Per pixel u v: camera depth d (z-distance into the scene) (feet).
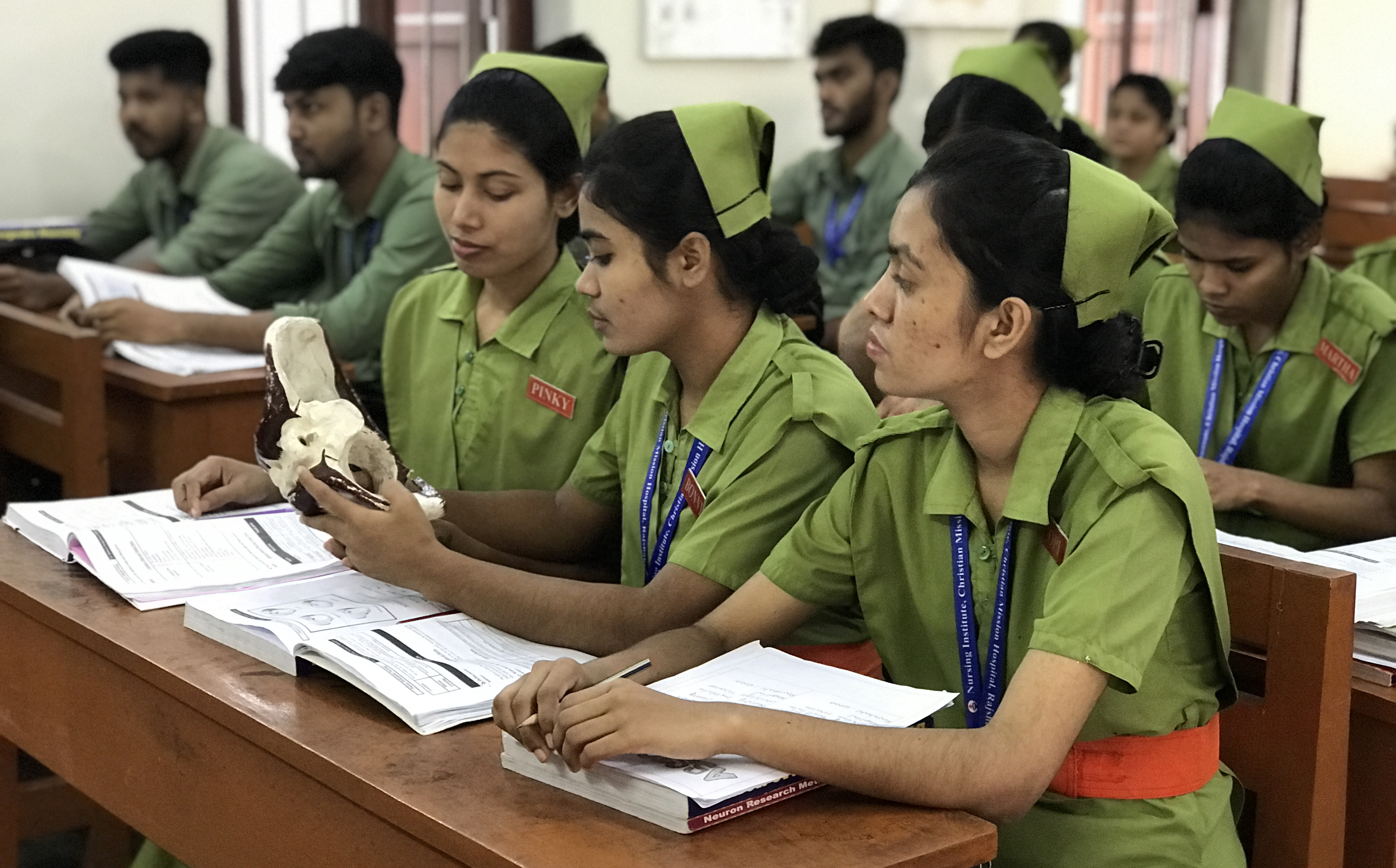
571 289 6.23
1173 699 4.18
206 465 5.81
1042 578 4.17
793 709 3.75
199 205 11.99
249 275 10.82
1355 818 4.78
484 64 6.08
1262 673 4.73
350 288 9.71
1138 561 3.84
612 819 3.41
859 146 14.48
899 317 3.98
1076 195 3.85
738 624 4.51
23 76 12.25
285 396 4.68
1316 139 6.57
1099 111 19.86
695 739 3.44
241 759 4.11
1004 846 4.37
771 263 5.05
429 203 9.93
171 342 8.64
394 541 4.57
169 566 5.08
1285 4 20.62
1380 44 21.04
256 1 13.64
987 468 4.29
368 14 14.35
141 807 4.59
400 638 4.39
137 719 4.55
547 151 5.82
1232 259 6.58
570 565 5.94
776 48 16.25
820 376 5.08
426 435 6.52
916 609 4.51
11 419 8.63
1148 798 4.24
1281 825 4.51
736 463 4.94
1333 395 6.88
